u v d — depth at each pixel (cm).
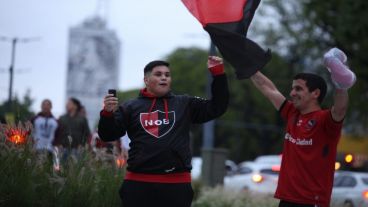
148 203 720
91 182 924
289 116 779
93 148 1059
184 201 721
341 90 716
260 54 759
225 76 741
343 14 3152
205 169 2231
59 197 862
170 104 740
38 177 873
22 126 936
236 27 785
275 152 8025
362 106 3903
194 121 755
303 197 735
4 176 848
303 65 5869
